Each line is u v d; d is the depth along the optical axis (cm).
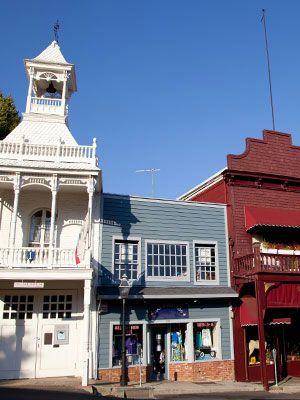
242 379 1900
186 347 1878
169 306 1872
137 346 1783
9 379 1634
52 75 2109
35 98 2052
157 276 1908
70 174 1706
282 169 2262
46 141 1936
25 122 1991
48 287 1748
